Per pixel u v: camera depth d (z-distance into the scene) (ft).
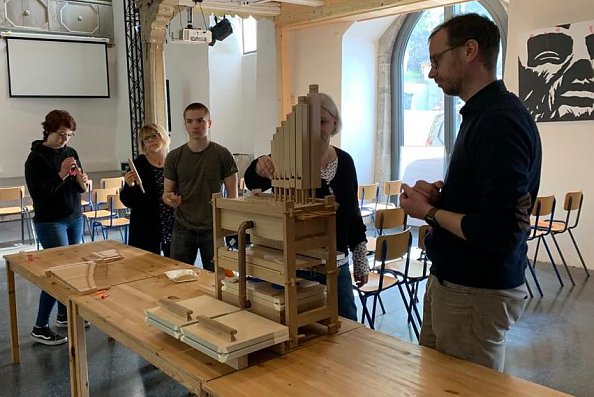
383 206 22.36
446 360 4.65
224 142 31.60
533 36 16.84
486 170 4.47
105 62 35.53
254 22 30.45
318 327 5.40
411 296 11.34
